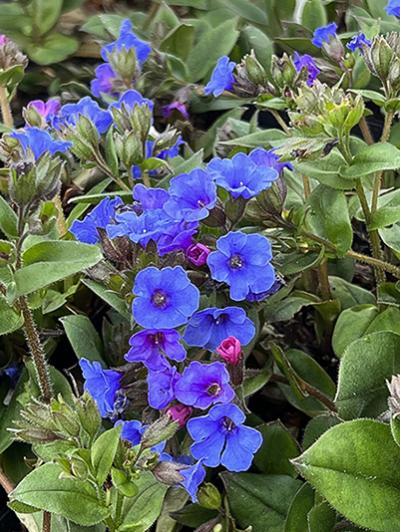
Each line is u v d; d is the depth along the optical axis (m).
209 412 0.14
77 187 0.23
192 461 0.16
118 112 0.20
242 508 0.17
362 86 0.23
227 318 0.16
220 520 0.17
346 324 0.19
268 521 0.17
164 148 0.21
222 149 0.23
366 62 0.18
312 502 0.16
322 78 0.23
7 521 0.20
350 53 0.22
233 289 0.15
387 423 0.15
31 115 0.22
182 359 0.15
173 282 0.15
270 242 0.17
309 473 0.14
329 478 0.14
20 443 0.19
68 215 0.23
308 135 0.18
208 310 0.15
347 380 0.16
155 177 0.22
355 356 0.16
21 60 0.24
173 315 0.15
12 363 0.20
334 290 0.21
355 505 0.14
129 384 0.16
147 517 0.16
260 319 0.18
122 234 0.15
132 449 0.14
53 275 0.14
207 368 0.15
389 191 0.21
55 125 0.22
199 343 0.16
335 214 0.18
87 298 0.21
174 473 0.15
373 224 0.18
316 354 0.22
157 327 0.14
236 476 0.17
